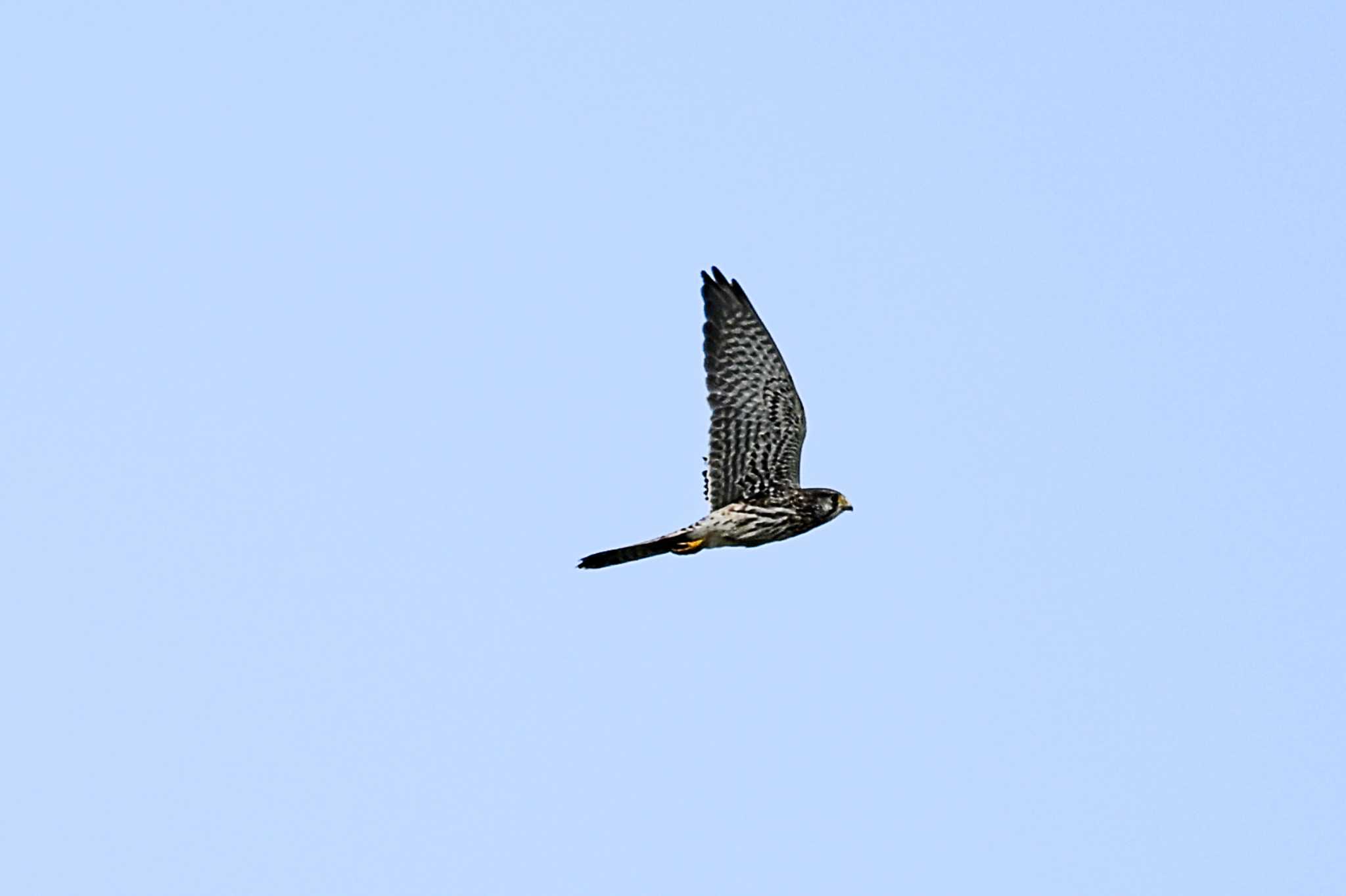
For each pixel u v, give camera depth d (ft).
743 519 55.36
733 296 56.03
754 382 56.13
